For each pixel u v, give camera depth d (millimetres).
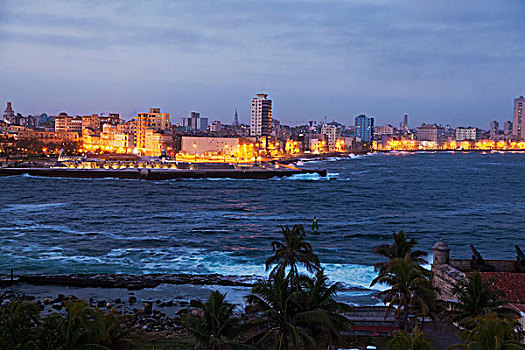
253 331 46188
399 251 52781
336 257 87625
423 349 32312
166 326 54062
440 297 51312
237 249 93938
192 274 76812
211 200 168625
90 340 31500
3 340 32938
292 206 157250
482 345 31000
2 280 70562
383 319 48688
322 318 33281
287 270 73625
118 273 77625
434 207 162000
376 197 187000
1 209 140625
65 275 74688
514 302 44281
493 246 103250
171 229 113562
